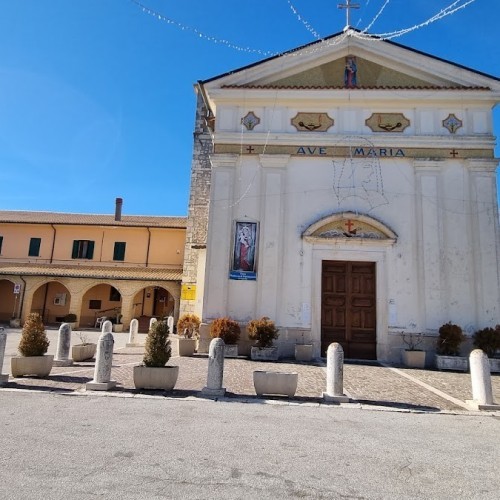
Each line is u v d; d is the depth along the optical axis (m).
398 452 5.28
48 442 5.11
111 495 3.75
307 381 10.23
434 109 16.02
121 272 31.86
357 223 15.59
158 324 8.80
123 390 8.36
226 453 4.95
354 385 10.03
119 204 35.91
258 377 8.32
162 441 5.30
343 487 4.14
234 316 15.19
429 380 11.24
